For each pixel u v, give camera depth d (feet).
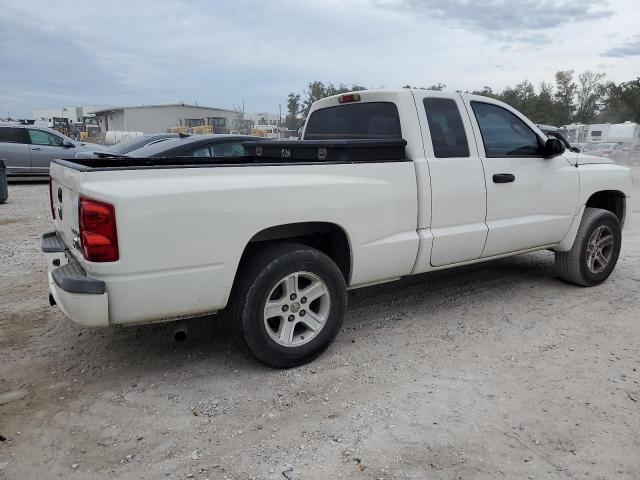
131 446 9.39
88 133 158.61
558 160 16.90
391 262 13.43
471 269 20.42
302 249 11.91
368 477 8.55
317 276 12.12
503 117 15.93
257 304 11.42
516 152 16.06
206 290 10.82
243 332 11.48
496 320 15.20
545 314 15.66
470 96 15.17
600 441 9.46
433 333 14.26
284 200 11.43
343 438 9.58
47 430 9.87
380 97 14.49
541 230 16.52
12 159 50.93
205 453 9.20
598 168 18.34
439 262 14.46
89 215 9.73
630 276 19.71
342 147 12.78
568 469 8.73
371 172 12.80
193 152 26.11
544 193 16.43
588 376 11.84
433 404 10.66
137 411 10.49
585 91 205.98
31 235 27.14
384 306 16.38
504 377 11.78
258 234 11.88
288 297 11.91
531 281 18.93
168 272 10.36
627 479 8.52
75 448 9.35
